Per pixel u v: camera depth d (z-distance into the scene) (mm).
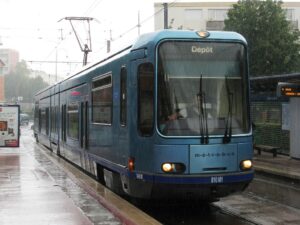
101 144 12047
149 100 9211
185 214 9953
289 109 19312
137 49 9625
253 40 32312
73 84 16500
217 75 9367
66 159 18406
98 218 8039
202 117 9141
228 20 33156
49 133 24547
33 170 14727
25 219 7934
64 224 7602
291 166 16844
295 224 8977
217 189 9031
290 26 35719
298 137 18656
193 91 9195
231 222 9203
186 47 9289
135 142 9523
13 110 23109
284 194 12273
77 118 15500
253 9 32250
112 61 11102
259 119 22531
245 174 9234
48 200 9625
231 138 9188
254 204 10930
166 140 8922
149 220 7805
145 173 9148
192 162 8953
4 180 12469
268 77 18766
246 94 9523
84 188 11008
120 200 9594
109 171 11430
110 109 11195
